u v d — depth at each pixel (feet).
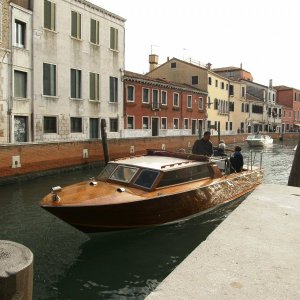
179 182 29.25
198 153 36.50
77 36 77.41
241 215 13.34
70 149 62.34
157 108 108.58
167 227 28.73
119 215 25.04
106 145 65.77
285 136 192.44
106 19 85.30
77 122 79.15
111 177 28.94
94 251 25.63
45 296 19.60
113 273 22.34
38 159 55.16
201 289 7.61
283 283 8.00
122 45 91.35
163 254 25.04
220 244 10.30
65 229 30.17
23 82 66.28
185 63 140.05
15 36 63.67
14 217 33.76
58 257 24.57
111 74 88.28
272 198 16.28
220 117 151.53
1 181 48.65
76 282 21.20
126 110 95.91
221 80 150.92
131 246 26.40
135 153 82.28
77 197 25.07
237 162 39.17
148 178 27.71
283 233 11.39
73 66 76.74
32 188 47.62
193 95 129.90
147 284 21.16
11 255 6.44
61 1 72.74
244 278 8.19
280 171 71.36
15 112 63.82
